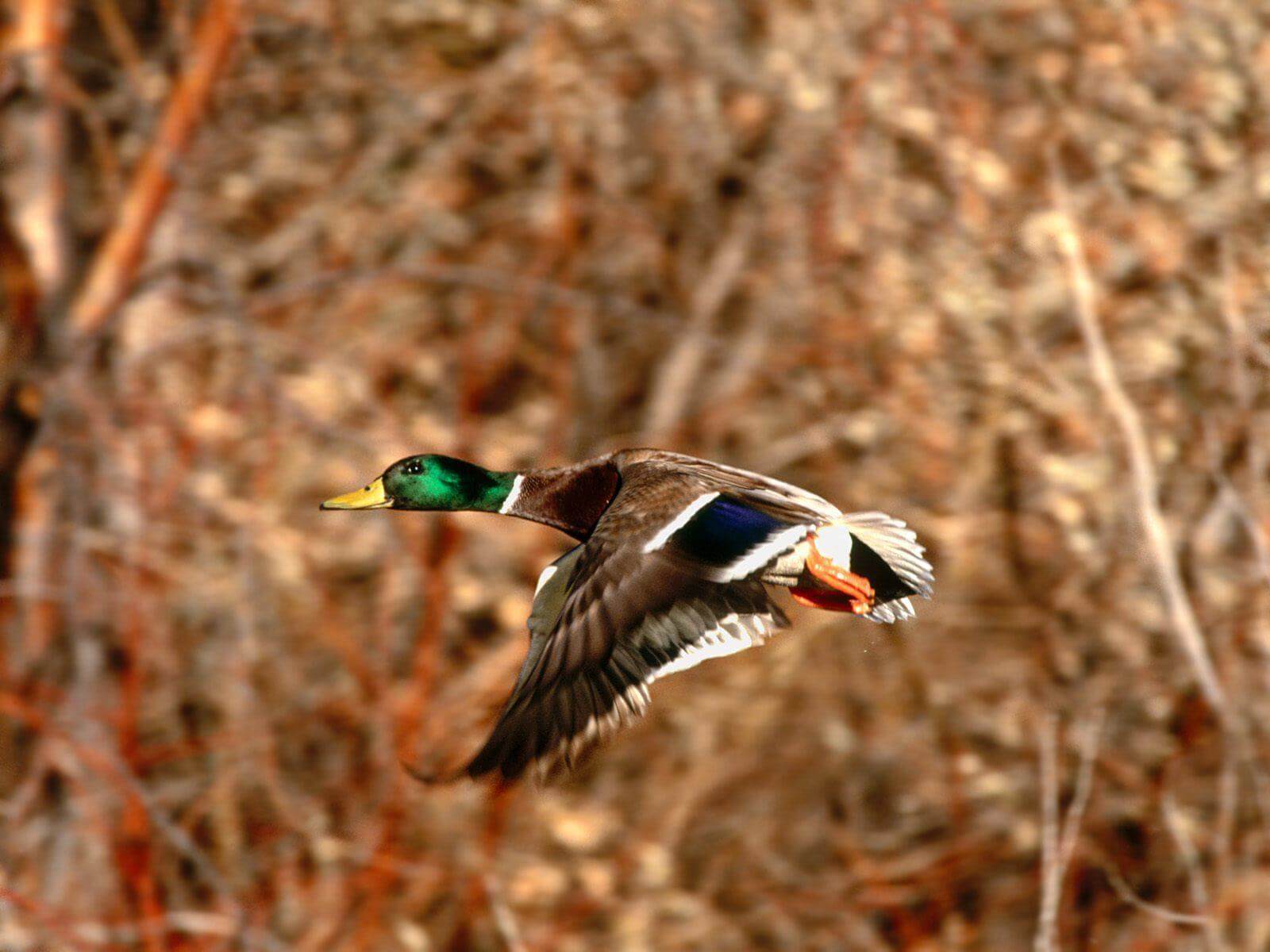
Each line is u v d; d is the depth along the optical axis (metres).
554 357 13.79
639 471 5.99
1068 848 11.52
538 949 11.97
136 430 13.09
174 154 13.42
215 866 12.19
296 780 12.38
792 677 12.84
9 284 13.40
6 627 12.85
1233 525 13.65
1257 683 13.30
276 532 12.81
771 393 13.73
